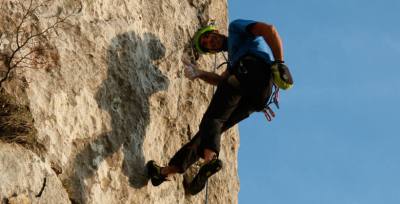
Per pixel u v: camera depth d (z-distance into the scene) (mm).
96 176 6148
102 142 6312
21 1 6047
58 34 6223
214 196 7812
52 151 5871
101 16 6664
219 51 7457
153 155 6891
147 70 6988
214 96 6703
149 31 7145
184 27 7629
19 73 5844
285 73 6488
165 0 7496
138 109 6758
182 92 7438
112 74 6578
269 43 6637
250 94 6660
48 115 5926
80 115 6184
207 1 8117
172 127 7230
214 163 7000
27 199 5453
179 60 7434
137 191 6547
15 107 5719
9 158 5457
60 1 6344
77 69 6277
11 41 5883
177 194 7137
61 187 5781
